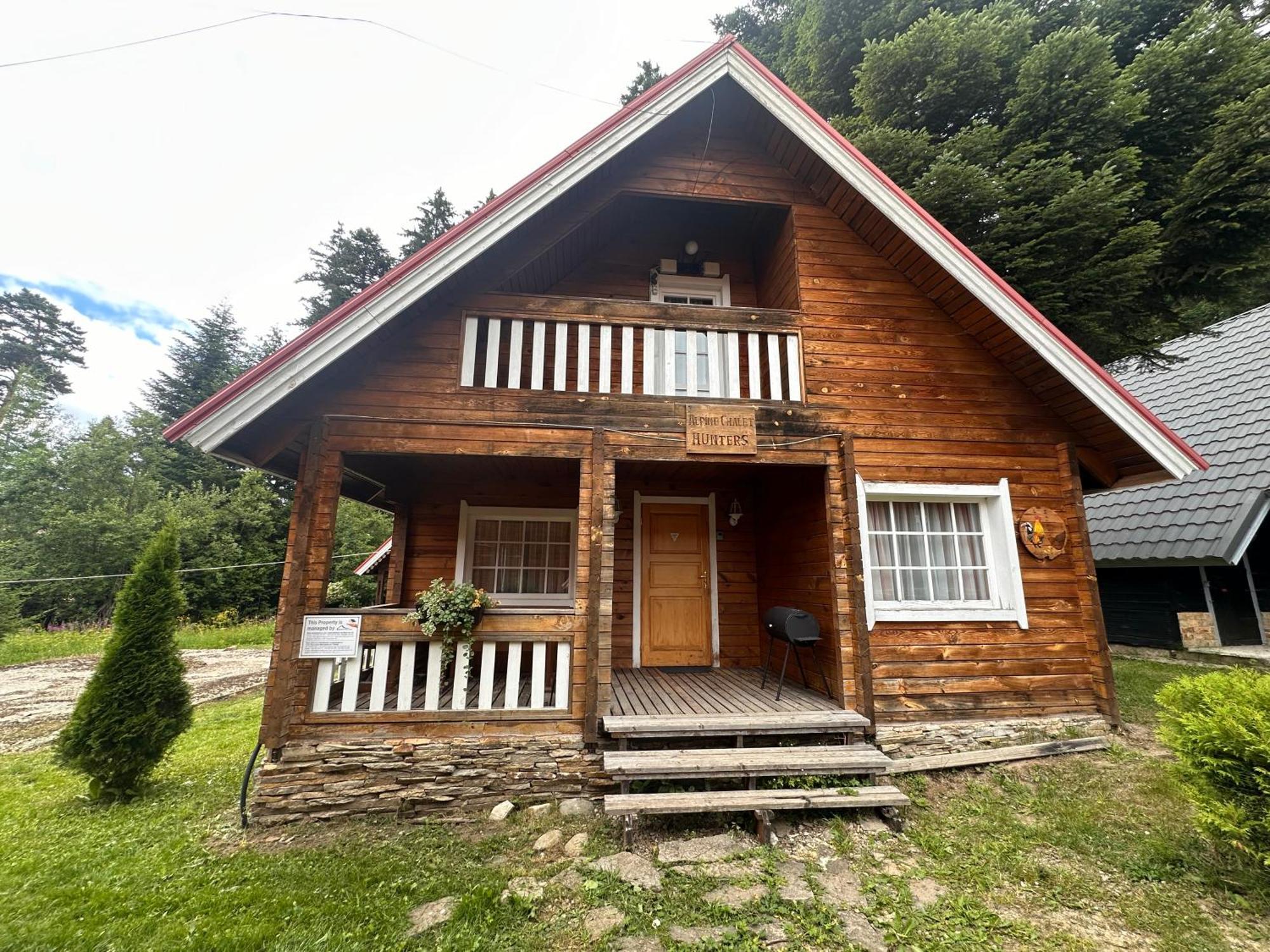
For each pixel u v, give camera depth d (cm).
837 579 497
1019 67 774
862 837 367
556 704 442
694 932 273
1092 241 698
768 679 597
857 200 536
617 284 671
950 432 540
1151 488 897
